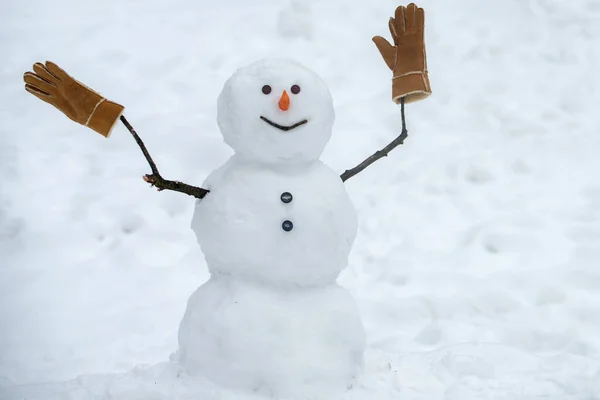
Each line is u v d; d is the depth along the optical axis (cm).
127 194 859
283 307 404
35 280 729
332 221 404
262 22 1123
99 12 1155
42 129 953
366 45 1102
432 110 1003
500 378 473
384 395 420
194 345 411
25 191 856
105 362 608
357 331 420
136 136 401
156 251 780
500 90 1038
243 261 402
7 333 649
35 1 1180
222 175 415
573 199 866
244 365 397
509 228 815
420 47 446
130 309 689
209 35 1105
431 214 842
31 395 448
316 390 402
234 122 403
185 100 1002
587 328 666
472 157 925
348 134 962
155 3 1177
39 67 395
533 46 1109
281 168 409
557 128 981
